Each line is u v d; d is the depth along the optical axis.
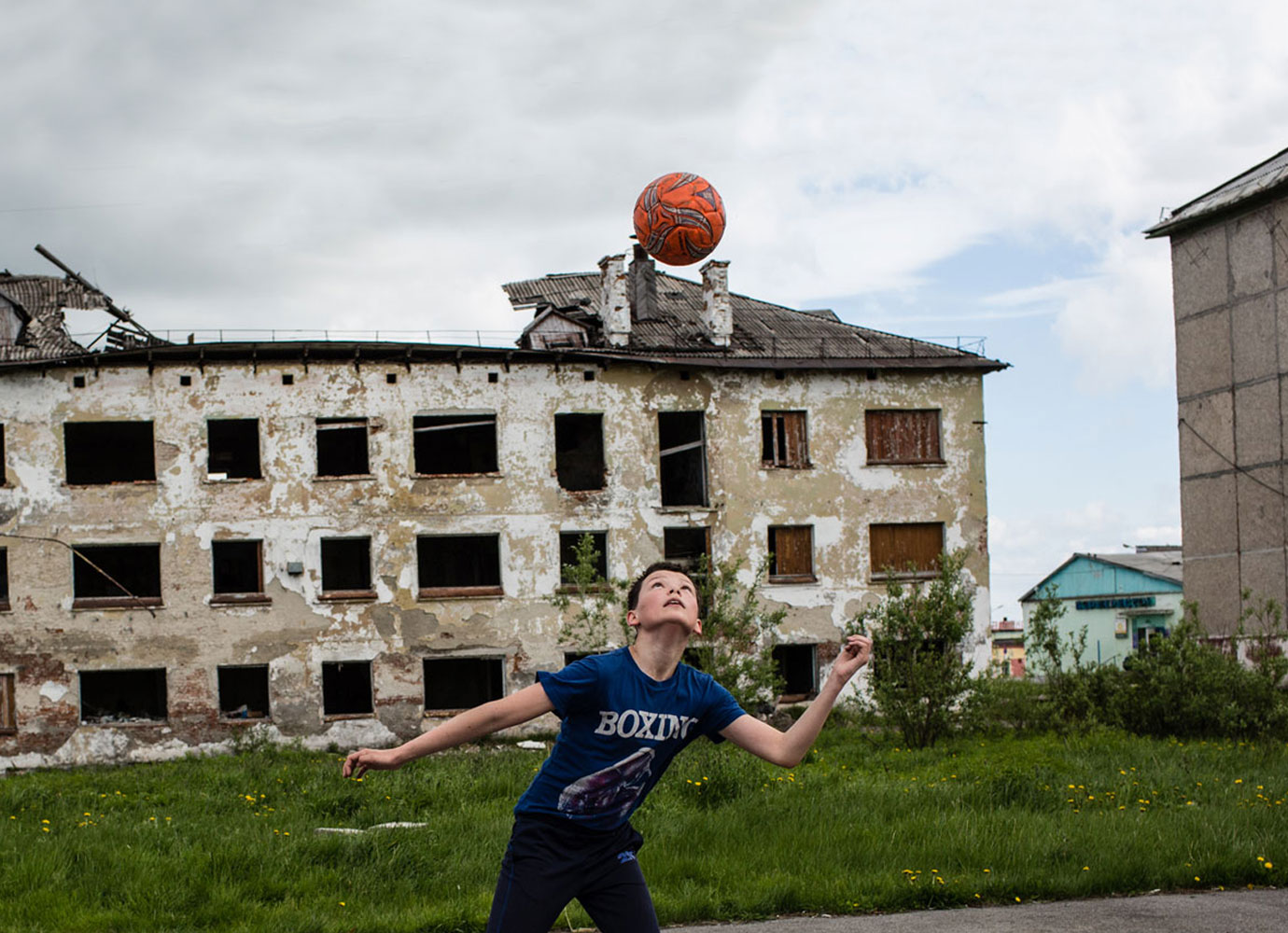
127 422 30.94
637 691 4.48
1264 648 26.12
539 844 4.52
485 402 32.34
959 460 35.06
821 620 33.59
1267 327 35.12
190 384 31.11
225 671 35.53
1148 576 59.44
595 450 36.72
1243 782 15.34
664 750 4.55
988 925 8.11
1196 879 9.43
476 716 4.37
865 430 34.69
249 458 36.59
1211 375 37.09
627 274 37.28
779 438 34.47
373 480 31.59
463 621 31.64
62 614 30.11
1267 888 9.38
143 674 34.84
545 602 32.03
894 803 13.15
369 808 14.08
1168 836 10.68
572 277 41.56
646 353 34.09
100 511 30.56
